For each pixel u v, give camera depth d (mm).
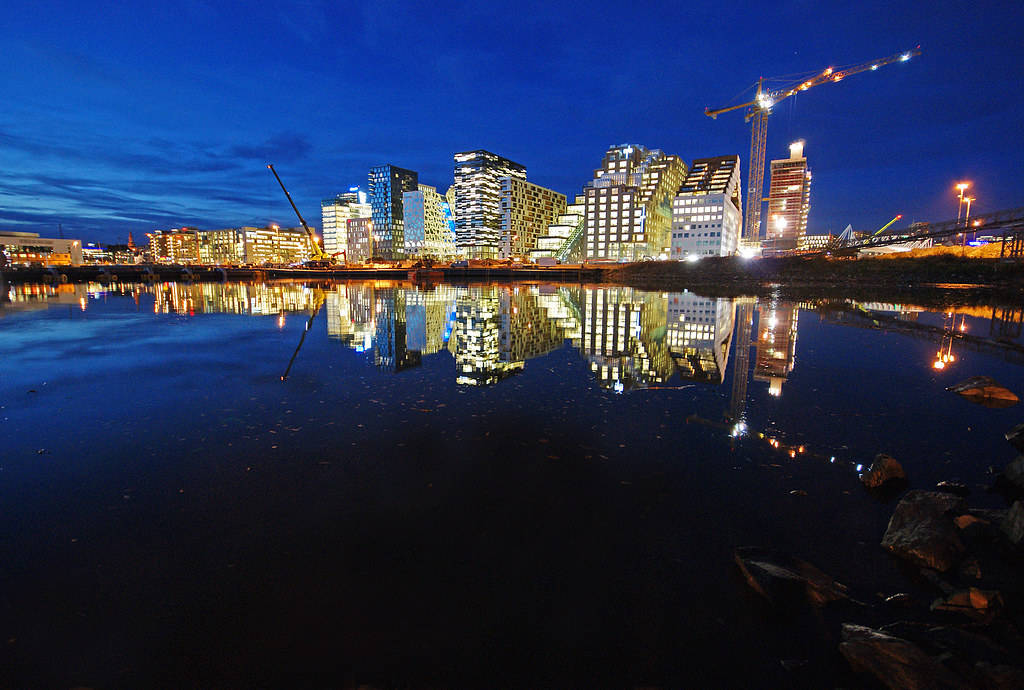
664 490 5879
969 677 3156
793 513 5332
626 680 3246
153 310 31547
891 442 7352
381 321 25672
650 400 9859
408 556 4605
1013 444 7121
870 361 13742
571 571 4375
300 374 12406
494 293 51844
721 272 73062
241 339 18734
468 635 3645
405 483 6105
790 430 7910
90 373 12406
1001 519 4930
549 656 3455
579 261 136500
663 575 4312
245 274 107062
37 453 7047
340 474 6367
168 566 4469
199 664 3406
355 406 9477
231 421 8539
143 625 3764
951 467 6430
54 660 3432
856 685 3186
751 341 17766
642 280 79500
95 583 4234
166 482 6137
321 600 4023
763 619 3797
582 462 6703
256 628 3725
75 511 5418
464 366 13570
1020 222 50438
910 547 4473
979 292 43625
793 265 67688
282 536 4945
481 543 4809
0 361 13977
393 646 3543
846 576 4277
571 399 9953
